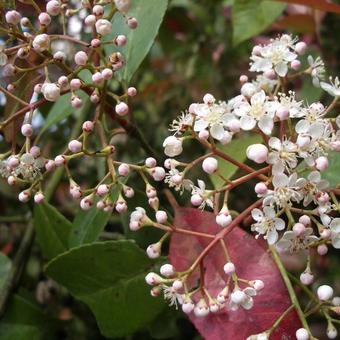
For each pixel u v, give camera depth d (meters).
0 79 0.14
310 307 0.13
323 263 0.22
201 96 0.24
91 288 0.15
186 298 0.12
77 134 0.19
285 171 0.12
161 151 0.23
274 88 0.14
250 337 0.12
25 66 0.13
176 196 0.17
